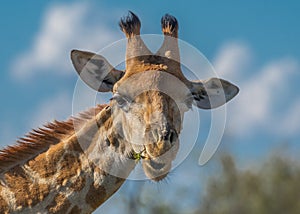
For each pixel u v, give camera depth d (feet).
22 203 96.02
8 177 96.84
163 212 217.36
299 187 254.47
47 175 96.99
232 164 244.22
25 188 96.48
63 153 98.07
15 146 97.96
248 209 245.86
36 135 98.89
